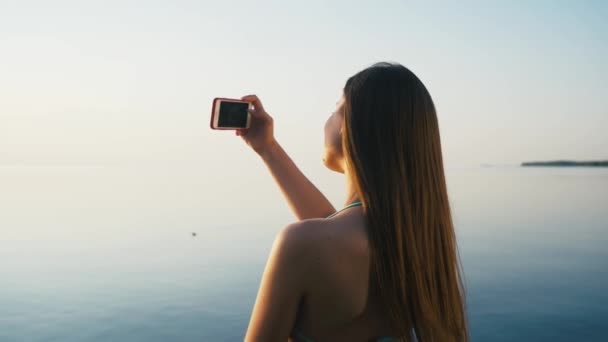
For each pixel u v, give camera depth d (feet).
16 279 42.42
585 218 77.46
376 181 3.34
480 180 227.40
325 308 3.09
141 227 75.66
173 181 258.78
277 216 86.79
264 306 3.07
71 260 50.55
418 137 3.48
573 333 26.21
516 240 55.72
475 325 27.91
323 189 108.06
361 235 3.21
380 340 3.29
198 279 40.01
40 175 385.09
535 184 188.24
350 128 3.49
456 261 3.77
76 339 27.48
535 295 33.50
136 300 34.81
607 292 33.73
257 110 5.01
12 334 28.63
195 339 26.76
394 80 3.53
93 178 315.17
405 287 3.28
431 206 3.48
